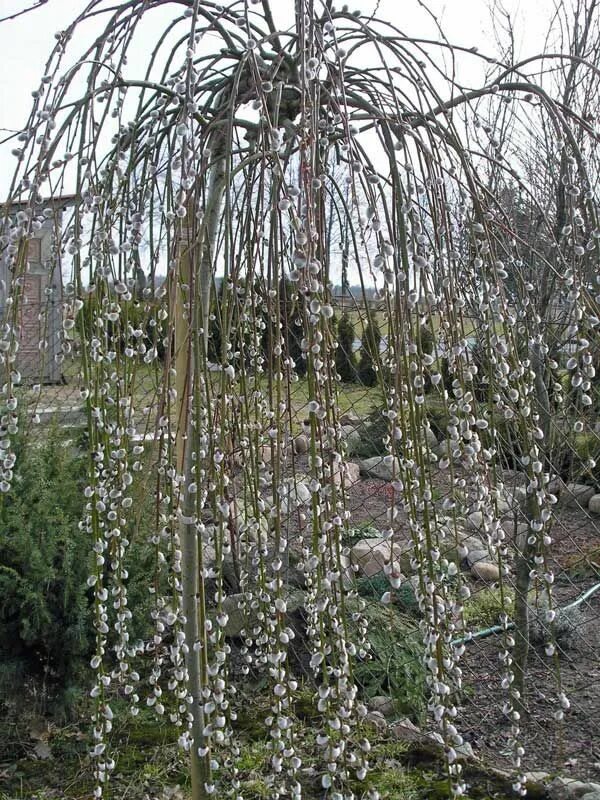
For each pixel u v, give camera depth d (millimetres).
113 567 1448
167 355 1241
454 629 1480
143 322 1446
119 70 1300
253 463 1433
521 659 2453
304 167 1119
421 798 2045
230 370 1303
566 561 3562
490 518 1467
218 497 1368
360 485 3980
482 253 1428
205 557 2816
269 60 1552
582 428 1982
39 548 2391
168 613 1509
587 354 1431
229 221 1248
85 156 1395
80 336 1378
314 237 1146
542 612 2891
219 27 1478
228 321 1405
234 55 1502
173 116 1479
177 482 1434
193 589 1627
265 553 1405
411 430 1221
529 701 2551
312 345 1156
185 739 1453
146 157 1463
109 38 1378
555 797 2029
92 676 2508
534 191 2740
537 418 1550
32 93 1291
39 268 1591
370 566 3164
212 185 1581
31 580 2371
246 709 2543
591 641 2912
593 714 2432
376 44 1307
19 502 2424
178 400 1583
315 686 2570
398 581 1175
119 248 1316
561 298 2254
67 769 2285
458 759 2176
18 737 2412
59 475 2566
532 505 2037
